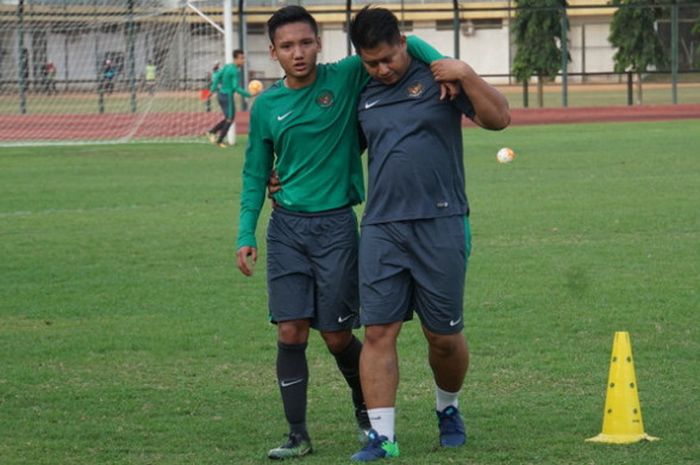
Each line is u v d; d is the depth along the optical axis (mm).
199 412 19516
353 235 17062
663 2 121625
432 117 16375
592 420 18359
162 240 38250
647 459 16141
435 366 17047
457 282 16547
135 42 109875
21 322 26828
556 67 122625
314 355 23469
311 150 16797
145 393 20719
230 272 32688
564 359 22391
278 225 17125
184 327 25922
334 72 16891
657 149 68312
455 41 117750
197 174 59688
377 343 16625
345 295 17078
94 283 31312
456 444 17188
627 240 36219
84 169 63406
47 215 44719
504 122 16547
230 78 78875
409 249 16438
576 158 64062
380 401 16578
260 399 20297
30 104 115625
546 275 30812
